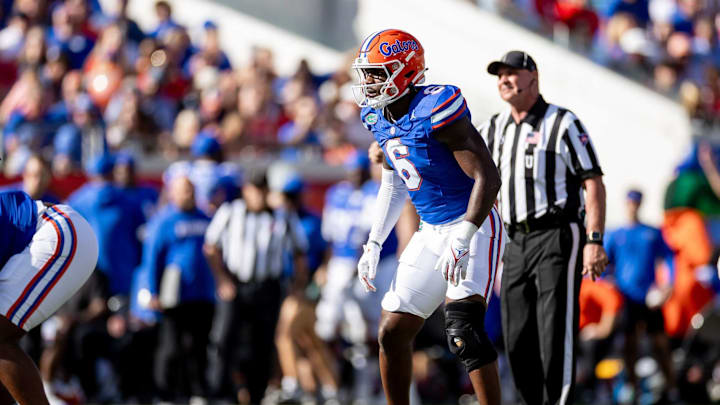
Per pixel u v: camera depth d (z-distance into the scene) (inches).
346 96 1632.6
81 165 1384.1
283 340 1302.9
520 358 803.4
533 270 792.3
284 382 1315.2
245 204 1219.9
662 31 2052.2
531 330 799.7
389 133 662.5
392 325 677.9
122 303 1250.0
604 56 1950.1
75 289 674.2
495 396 668.7
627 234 1357.0
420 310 677.9
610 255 1363.2
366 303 1253.7
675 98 1895.9
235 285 1209.4
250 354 1218.6
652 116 1800.0
